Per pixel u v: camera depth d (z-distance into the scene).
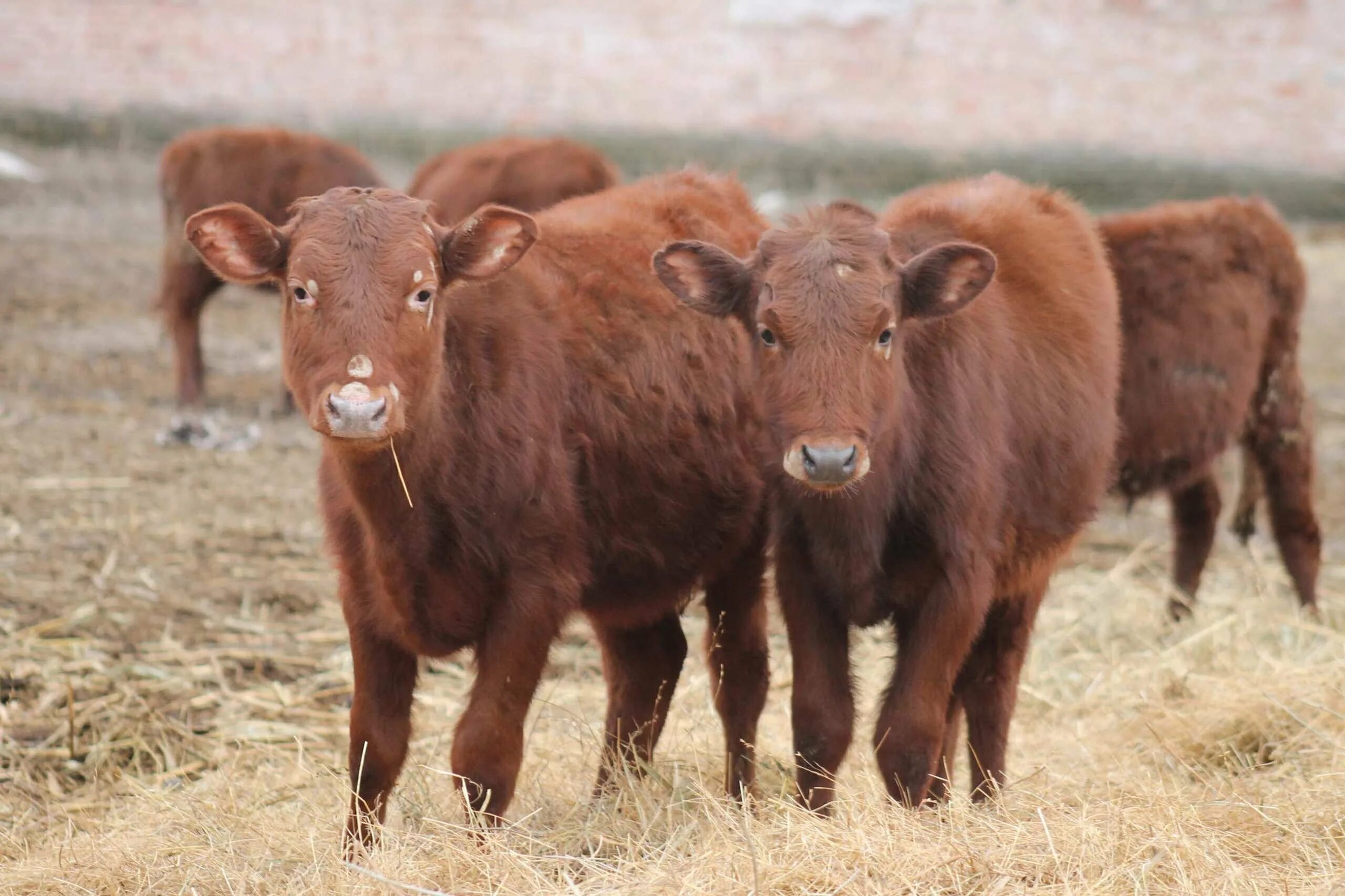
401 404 7.83
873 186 34.94
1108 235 15.05
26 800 10.05
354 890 7.81
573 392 9.30
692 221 10.96
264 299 28.67
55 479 16.69
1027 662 13.08
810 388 8.34
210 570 14.44
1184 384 14.88
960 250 8.66
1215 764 10.80
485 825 8.38
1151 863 7.69
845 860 7.77
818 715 8.99
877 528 8.90
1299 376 15.91
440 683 12.73
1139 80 35.53
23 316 24.50
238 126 34.91
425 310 8.11
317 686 12.25
